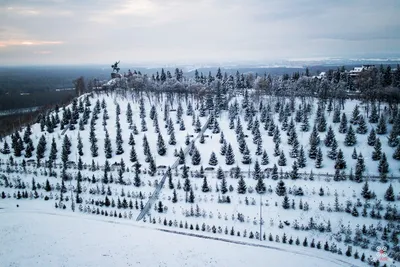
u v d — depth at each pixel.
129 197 89.75
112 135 124.44
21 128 133.50
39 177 100.88
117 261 64.44
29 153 112.56
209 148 113.56
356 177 88.81
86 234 74.12
